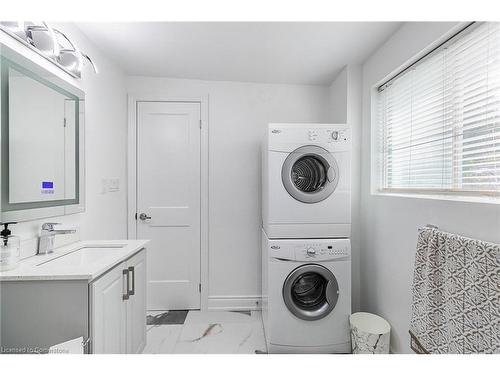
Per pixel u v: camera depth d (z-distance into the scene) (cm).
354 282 248
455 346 127
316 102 289
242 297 284
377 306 220
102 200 223
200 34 197
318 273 208
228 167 283
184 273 281
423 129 179
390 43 201
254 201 285
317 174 221
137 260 177
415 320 154
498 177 126
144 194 277
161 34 198
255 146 285
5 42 129
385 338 190
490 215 121
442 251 139
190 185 280
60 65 165
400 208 188
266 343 223
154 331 241
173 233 280
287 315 207
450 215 144
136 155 276
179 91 279
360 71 246
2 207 125
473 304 119
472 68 141
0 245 122
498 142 127
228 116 283
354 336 200
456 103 151
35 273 119
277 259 208
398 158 207
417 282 154
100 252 177
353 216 248
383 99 225
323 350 208
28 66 140
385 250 208
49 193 155
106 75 230
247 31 194
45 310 119
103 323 132
